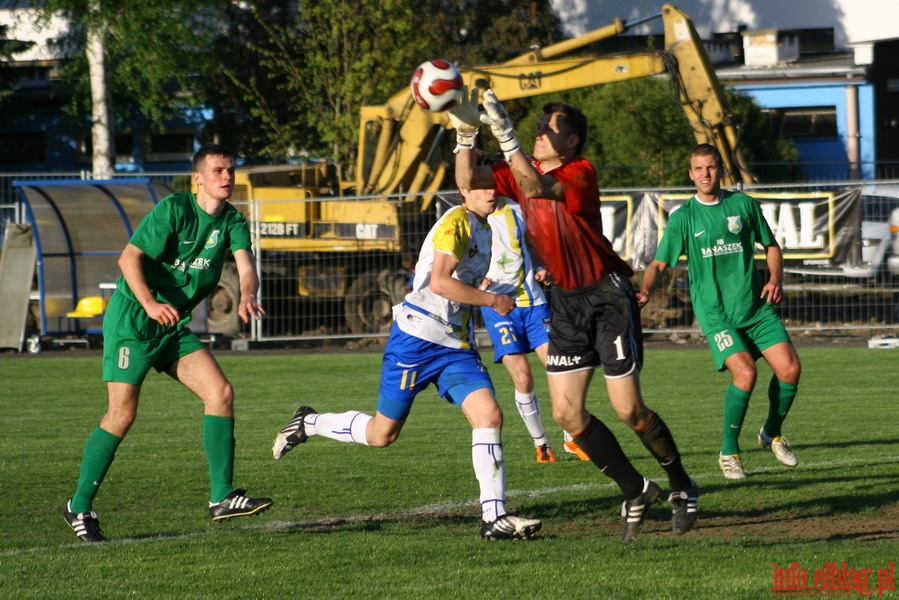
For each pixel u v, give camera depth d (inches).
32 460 1023.6
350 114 3639.3
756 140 3666.3
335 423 749.9
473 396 681.0
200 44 3836.1
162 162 5132.9
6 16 5216.5
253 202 2373.3
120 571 591.5
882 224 2102.6
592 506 783.1
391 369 700.7
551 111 619.8
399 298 2373.3
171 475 936.9
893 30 5438.0
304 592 537.6
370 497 831.7
